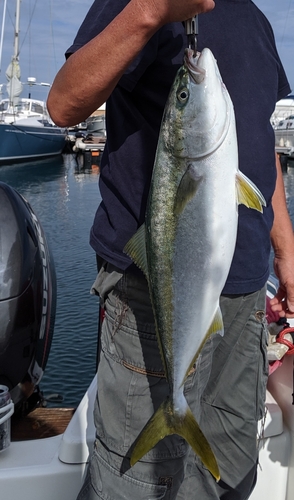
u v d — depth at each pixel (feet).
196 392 5.78
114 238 5.67
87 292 23.90
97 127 121.39
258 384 6.73
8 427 6.88
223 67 5.57
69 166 93.56
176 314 5.28
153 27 4.61
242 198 5.14
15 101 93.45
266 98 5.86
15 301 7.85
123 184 5.60
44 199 56.54
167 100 5.16
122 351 5.61
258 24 5.95
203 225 5.08
